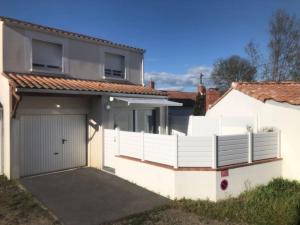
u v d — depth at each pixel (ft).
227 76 160.04
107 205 32.12
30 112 41.57
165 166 34.96
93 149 48.03
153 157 37.11
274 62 122.83
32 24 45.85
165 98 58.75
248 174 36.60
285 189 37.22
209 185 33.45
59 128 45.57
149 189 36.96
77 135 47.98
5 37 42.34
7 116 39.73
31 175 42.29
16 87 36.60
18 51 43.86
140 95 53.16
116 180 40.63
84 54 53.06
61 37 49.44
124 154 41.83
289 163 40.60
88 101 48.75
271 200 33.27
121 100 47.50
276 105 42.24
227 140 34.91
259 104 44.80
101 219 28.60
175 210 30.96
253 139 37.91
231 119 49.03
